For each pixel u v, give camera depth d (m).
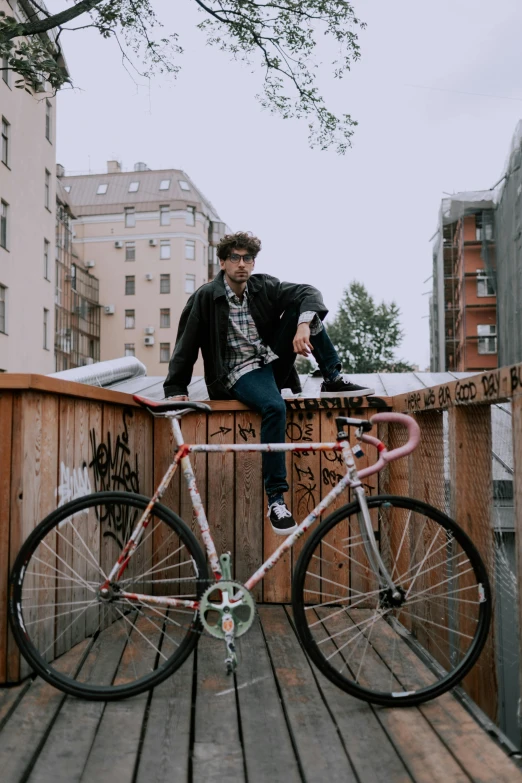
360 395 3.91
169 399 3.81
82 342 51.44
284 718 2.39
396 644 3.18
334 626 3.46
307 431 3.97
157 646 3.09
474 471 2.66
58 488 2.90
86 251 54.81
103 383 6.40
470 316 36.34
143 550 3.78
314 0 8.90
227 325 3.73
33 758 2.09
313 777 1.99
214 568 2.67
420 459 3.34
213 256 59.28
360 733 2.27
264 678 2.76
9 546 2.61
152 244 54.12
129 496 2.68
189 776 2.02
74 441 3.05
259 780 1.98
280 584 3.93
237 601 2.57
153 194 55.00
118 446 3.54
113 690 2.50
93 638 3.17
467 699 2.53
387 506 2.68
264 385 3.63
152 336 53.88
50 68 7.09
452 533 2.59
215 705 2.49
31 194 23.45
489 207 32.75
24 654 2.51
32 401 2.68
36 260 23.98
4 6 11.22
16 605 2.52
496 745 2.17
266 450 2.76
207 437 3.96
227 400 3.89
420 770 2.02
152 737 2.23
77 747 2.15
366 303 45.66
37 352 24.19
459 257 37.41
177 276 53.97
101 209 54.78
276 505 3.38
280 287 3.77
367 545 2.69
